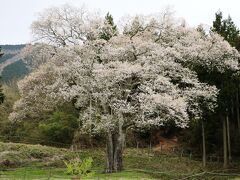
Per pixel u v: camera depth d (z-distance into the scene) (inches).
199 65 1429.6
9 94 2317.9
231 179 1123.9
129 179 1002.7
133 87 1359.5
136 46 1269.7
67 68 1239.5
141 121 1206.3
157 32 1371.8
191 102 1357.0
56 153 1497.3
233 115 1720.0
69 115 1814.7
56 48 1312.7
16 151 1433.3
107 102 1245.7
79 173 386.0
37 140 1786.4
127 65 1201.4
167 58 1294.3
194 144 1781.5
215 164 1510.8
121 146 1243.2
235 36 1605.6
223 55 1358.3
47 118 1919.3
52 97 1298.0
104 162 1439.5
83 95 1244.5
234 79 1489.9
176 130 1995.6
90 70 1251.2
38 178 1007.0
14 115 1378.0
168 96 1156.5
